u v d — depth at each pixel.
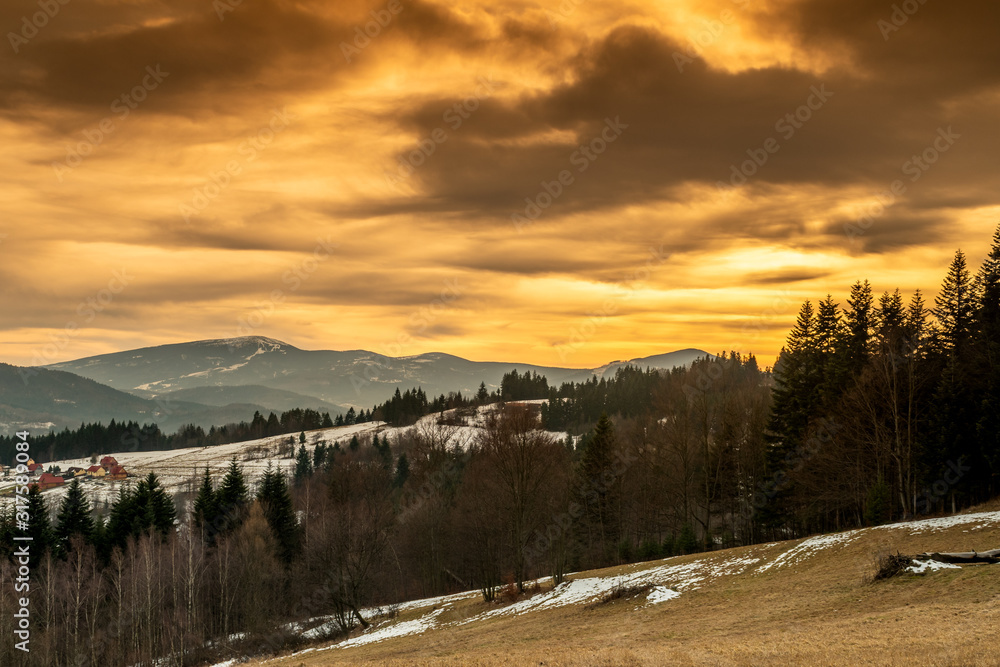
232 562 64.38
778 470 56.97
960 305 52.34
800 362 62.03
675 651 21.30
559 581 48.28
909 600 24.80
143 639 56.91
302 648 49.56
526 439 51.62
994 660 15.60
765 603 30.00
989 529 31.31
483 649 30.64
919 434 47.78
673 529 67.56
